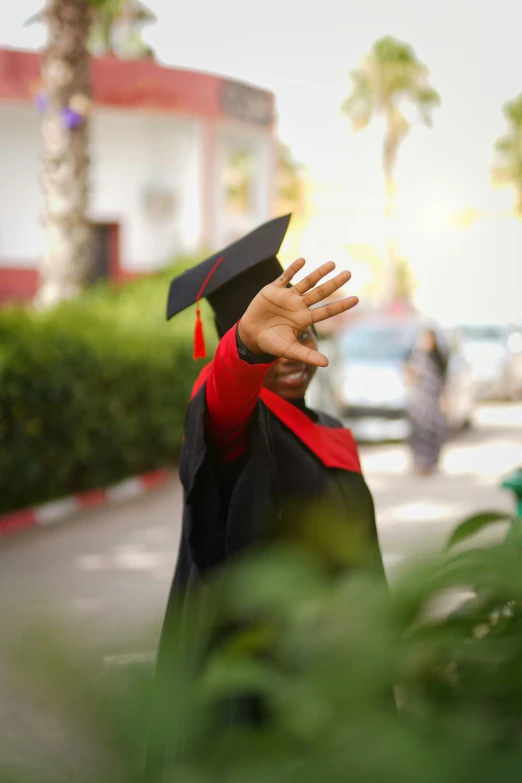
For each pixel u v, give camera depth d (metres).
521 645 0.78
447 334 18.52
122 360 12.06
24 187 22.97
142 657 0.65
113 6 28.25
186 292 2.75
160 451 13.25
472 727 0.69
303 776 0.61
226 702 0.99
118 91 23.23
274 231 2.77
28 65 22.34
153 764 0.68
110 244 24.09
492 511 1.00
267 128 27.05
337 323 29.25
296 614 0.74
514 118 60.62
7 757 0.58
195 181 24.39
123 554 8.60
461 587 0.79
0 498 10.23
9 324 10.90
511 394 22.81
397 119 51.44
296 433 2.70
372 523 2.76
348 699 0.68
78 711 0.59
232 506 2.25
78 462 11.41
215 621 0.80
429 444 13.14
